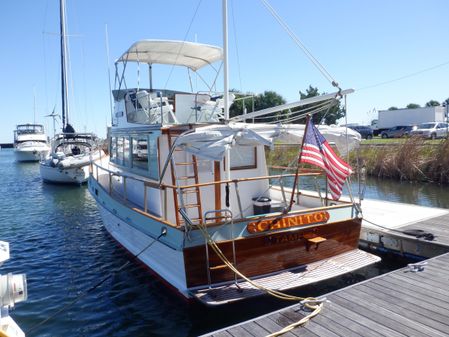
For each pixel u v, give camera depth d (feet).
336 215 22.44
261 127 20.07
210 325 20.03
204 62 34.30
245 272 20.08
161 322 20.52
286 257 21.09
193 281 19.19
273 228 20.38
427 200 51.93
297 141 23.11
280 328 15.01
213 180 24.97
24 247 35.40
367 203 40.40
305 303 16.81
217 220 23.70
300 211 21.20
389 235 28.22
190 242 18.76
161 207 23.62
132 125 29.19
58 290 25.34
